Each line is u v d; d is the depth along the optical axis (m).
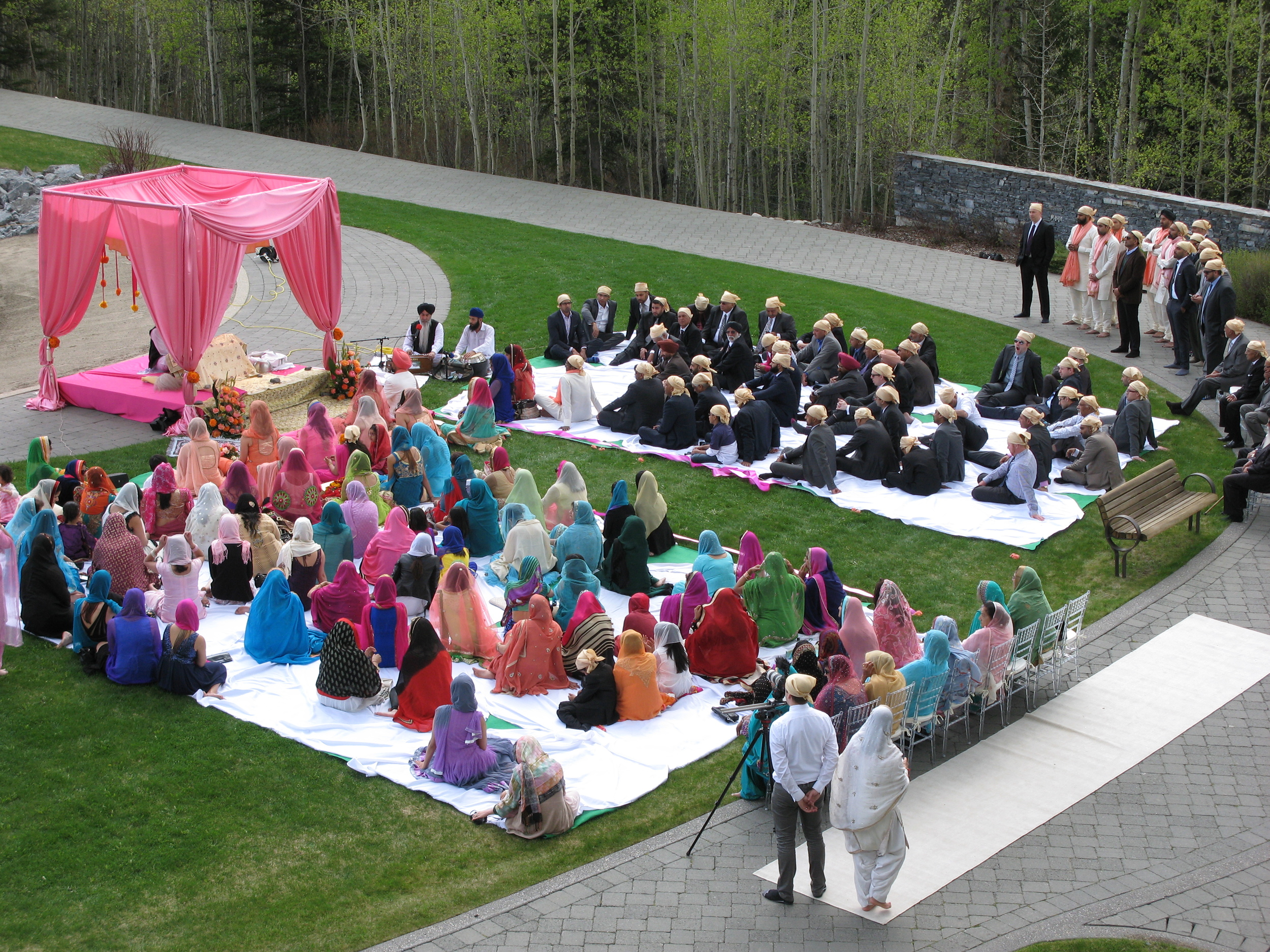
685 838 9.43
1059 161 43.88
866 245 29.86
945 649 10.32
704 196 41.38
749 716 10.77
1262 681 11.77
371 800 9.84
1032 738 10.87
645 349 21.39
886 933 8.27
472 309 20.73
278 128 49.47
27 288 26.05
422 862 9.09
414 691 10.78
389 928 8.33
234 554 12.65
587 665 11.12
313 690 11.32
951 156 33.28
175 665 11.17
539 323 23.47
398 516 13.03
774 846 9.32
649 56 42.38
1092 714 11.22
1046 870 9.00
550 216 31.84
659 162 45.81
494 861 9.12
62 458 16.64
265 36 48.12
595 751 10.47
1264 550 14.59
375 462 15.67
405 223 30.50
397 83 46.88
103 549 12.33
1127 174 39.38
